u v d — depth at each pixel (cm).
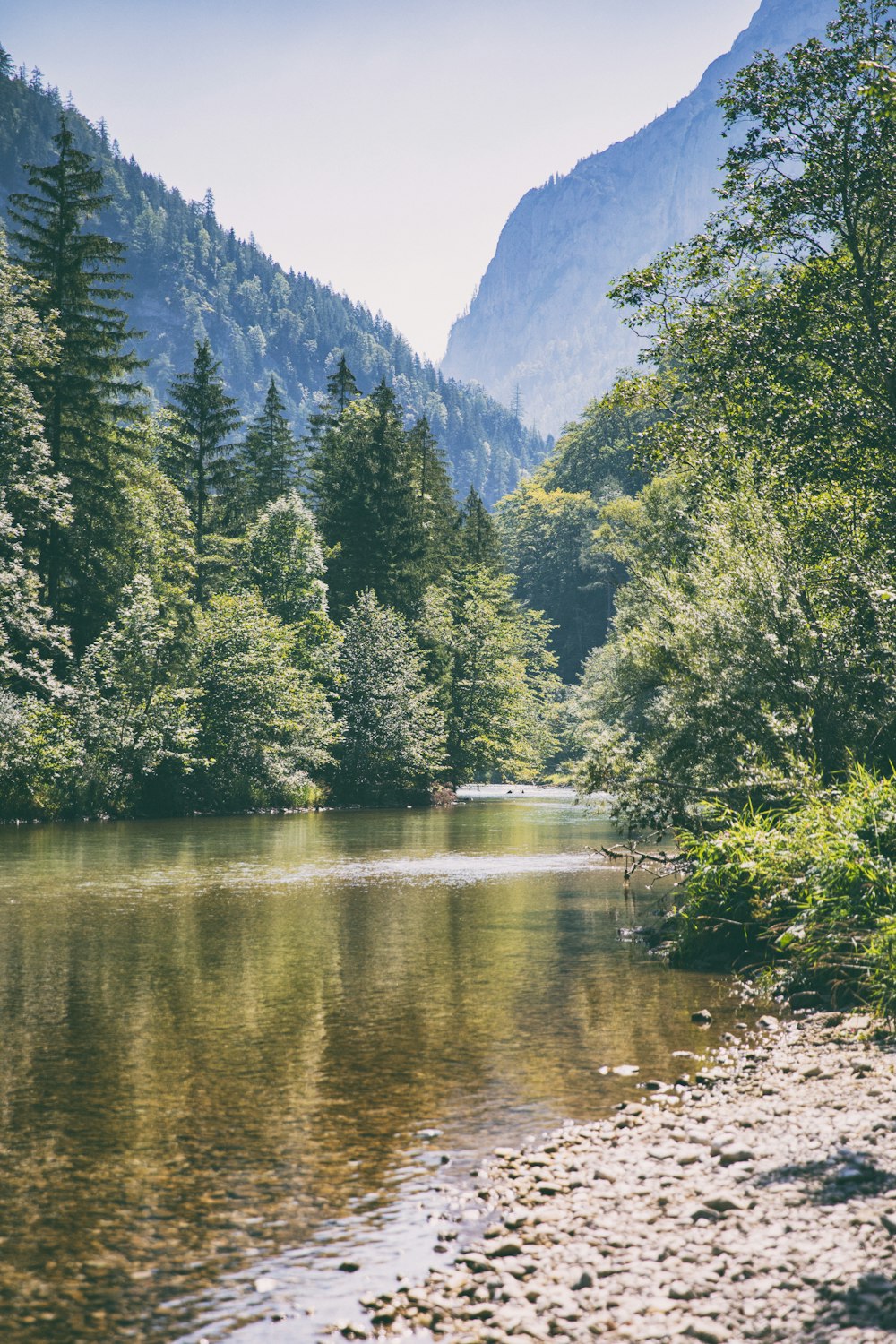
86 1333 461
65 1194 610
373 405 6900
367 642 5325
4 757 3347
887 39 2066
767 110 2189
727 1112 724
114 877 2083
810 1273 476
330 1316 472
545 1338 442
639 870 2253
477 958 1311
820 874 1113
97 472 4062
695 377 2431
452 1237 548
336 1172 641
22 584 3366
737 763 1586
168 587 4494
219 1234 558
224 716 4291
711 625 1700
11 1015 1024
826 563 1873
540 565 11250
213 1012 1037
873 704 1609
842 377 2252
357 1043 928
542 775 8738
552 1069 852
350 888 1945
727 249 2298
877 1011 949
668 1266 497
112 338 4172
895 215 2142
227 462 5606
